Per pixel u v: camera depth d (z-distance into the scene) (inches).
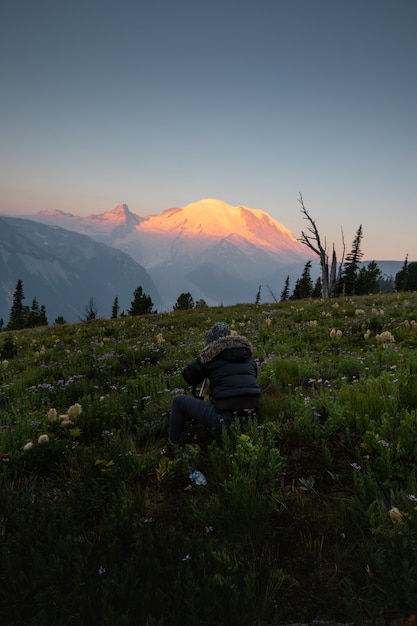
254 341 402.3
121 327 691.4
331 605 85.5
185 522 115.4
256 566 95.0
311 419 167.3
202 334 482.3
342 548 98.9
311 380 232.2
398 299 692.1
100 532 105.6
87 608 83.0
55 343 582.9
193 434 169.8
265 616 83.0
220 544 102.7
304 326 462.0
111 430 182.1
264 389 234.7
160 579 90.4
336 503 117.4
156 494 130.1
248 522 105.0
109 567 93.4
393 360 244.1
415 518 98.8
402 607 83.7
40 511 115.0
